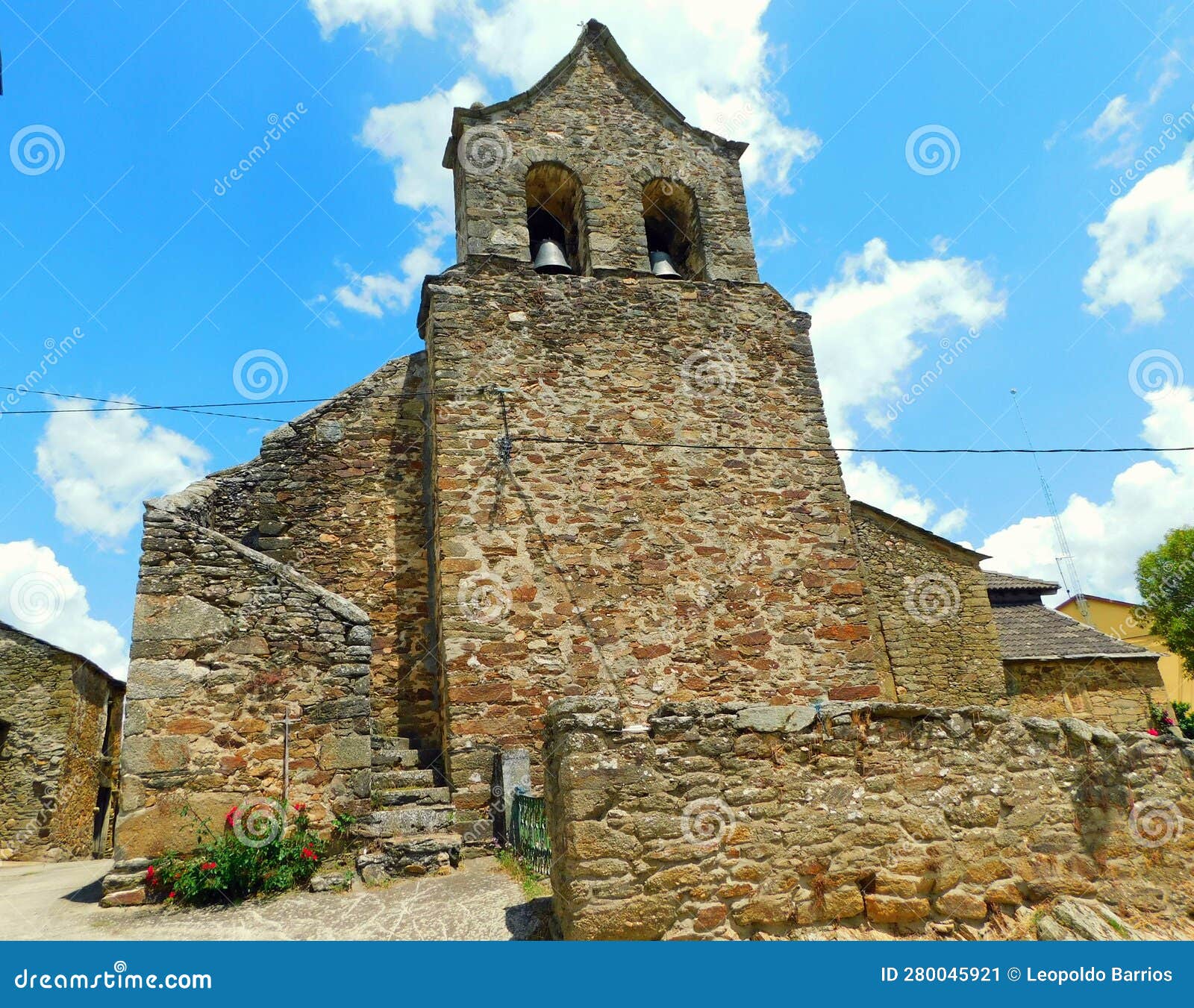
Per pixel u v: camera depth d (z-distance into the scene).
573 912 4.10
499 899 5.29
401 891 5.70
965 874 4.65
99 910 5.83
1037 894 4.73
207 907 5.69
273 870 6.04
